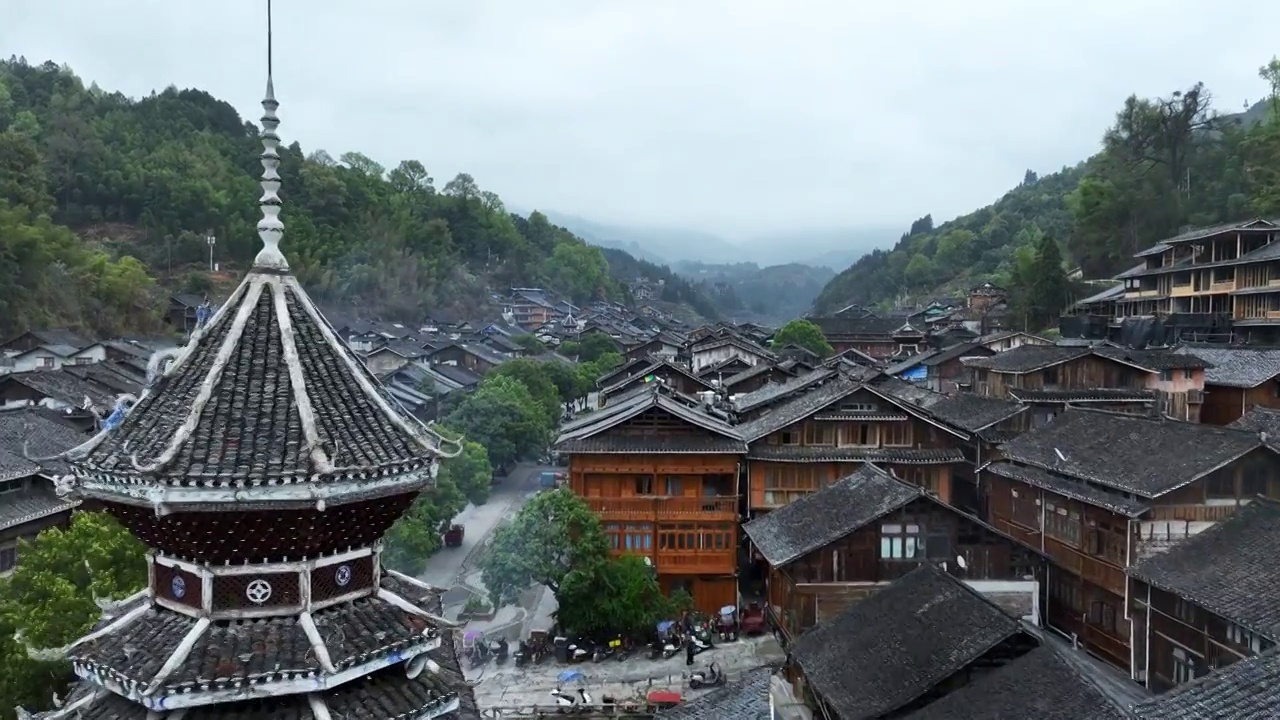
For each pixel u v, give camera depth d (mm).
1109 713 21656
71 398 68750
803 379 75500
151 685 10930
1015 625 27641
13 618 26078
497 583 47531
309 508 11602
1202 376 68625
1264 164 114000
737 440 53906
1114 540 41938
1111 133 135250
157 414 12469
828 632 33531
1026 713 23609
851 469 57094
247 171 179000
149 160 158750
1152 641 37781
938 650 28516
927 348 127812
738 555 56219
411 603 13742
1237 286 85500
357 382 13547
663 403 53812
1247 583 32656
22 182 130375
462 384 110438
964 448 61281
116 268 119812
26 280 101688
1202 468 39625
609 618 47000
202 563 12008
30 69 177500
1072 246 137500
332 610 12703
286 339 13086
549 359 125062
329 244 167375
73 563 30656
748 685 32125
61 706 14383
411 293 173500
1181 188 125812
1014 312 127938
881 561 41969
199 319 14477
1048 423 54656
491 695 42688
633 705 39750
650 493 53938
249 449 11688
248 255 150875
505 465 91375
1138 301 101875
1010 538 41875
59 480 12508
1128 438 46219
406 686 13172
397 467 12320
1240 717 19031
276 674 11336
